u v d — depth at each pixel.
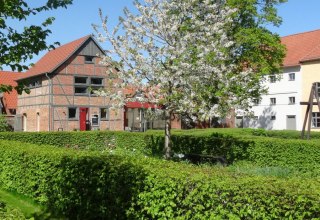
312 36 40.62
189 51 13.02
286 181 5.52
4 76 45.00
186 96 12.90
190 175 6.02
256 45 26.47
